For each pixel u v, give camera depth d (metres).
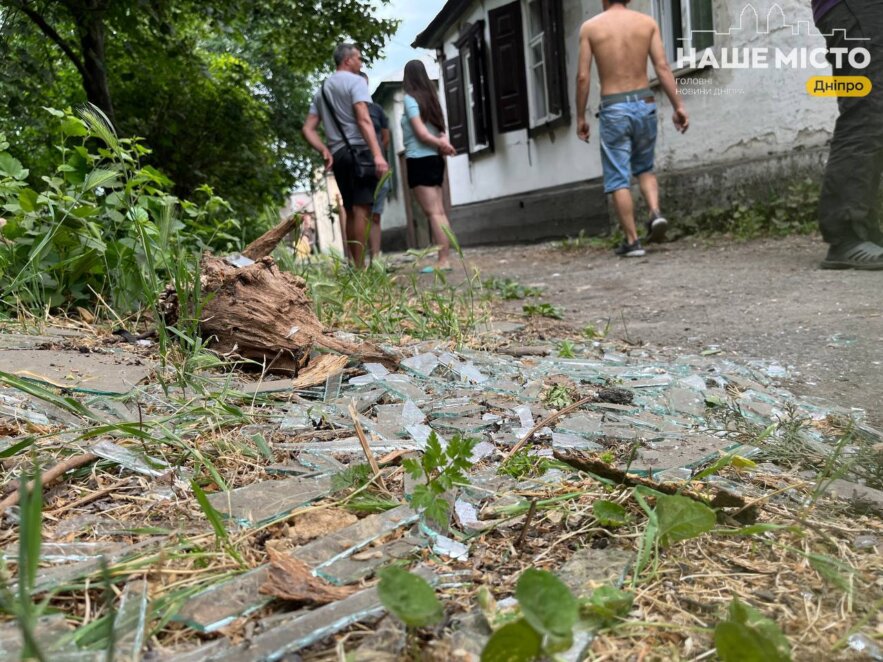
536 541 1.32
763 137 7.95
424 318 3.62
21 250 3.24
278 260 3.93
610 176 7.09
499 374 2.66
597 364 2.88
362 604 1.05
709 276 5.29
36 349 2.52
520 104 11.88
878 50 4.37
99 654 0.91
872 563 1.24
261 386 2.35
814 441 1.94
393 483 1.59
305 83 13.41
